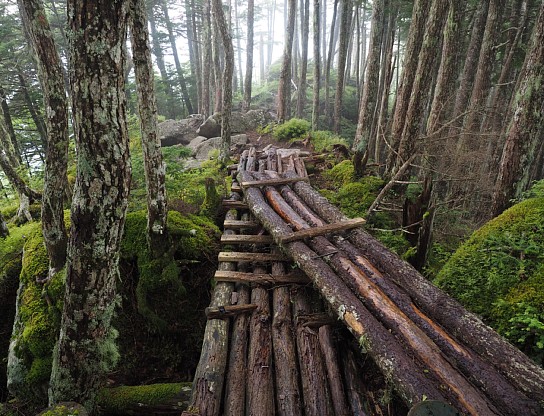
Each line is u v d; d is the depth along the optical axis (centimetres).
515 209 459
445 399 210
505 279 355
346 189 794
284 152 1024
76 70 210
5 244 533
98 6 200
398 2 1220
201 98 1944
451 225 757
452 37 815
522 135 504
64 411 252
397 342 261
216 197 643
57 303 388
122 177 239
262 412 264
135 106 1608
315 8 1319
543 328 265
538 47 472
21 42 1112
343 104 2084
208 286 495
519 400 205
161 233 453
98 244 244
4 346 456
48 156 369
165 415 320
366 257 390
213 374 300
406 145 729
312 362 306
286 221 499
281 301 384
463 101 1076
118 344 432
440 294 306
